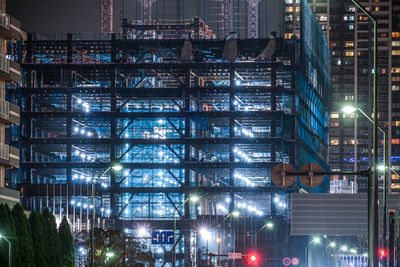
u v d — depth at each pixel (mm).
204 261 161125
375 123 44469
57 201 190500
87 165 199125
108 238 115875
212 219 192500
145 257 119500
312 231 99438
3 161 82125
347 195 99875
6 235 63094
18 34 88562
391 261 55188
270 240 185375
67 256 78375
